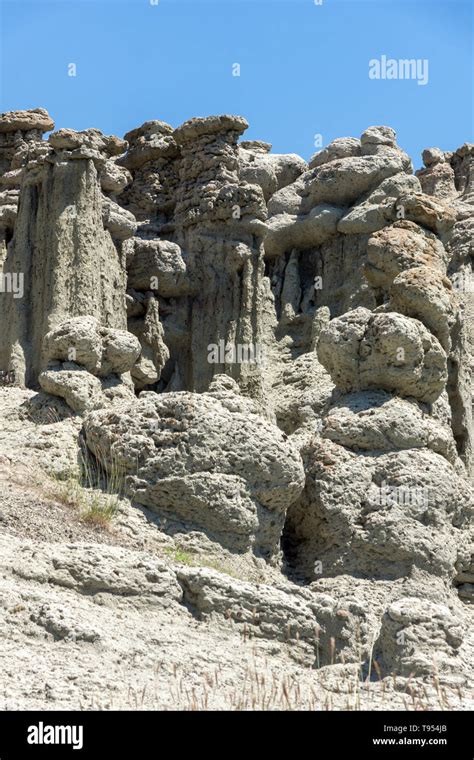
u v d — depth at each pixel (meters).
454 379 19.53
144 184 24.36
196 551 14.87
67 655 11.62
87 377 17.25
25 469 15.48
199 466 15.15
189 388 22.03
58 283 20.05
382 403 16.50
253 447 15.28
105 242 20.78
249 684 11.95
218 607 12.95
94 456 15.84
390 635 12.77
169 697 11.32
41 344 20.00
